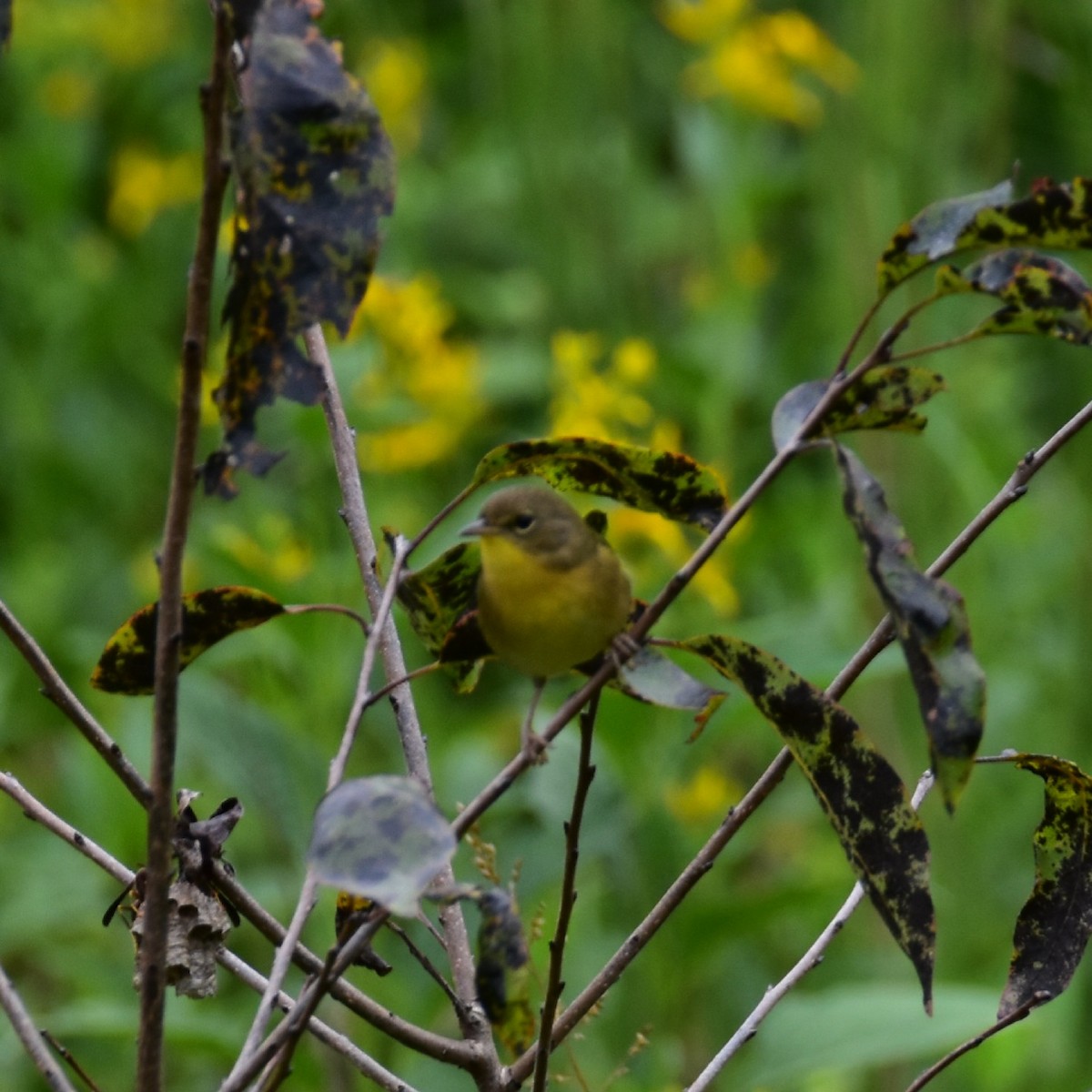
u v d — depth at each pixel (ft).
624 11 44.14
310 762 28.07
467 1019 15.52
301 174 12.53
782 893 27.04
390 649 16.92
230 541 30.66
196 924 14.58
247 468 12.80
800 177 42.91
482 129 54.80
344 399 30.09
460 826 13.14
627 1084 27.30
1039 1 36.86
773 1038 25.98
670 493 15.28
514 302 48.70
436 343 35.37
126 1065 32.48
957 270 12.39
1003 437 41.68
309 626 30.48
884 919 13.64
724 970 33.76
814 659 27.37
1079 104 37.11
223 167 11.46
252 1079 12.97
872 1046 25.29
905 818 13.53
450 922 16.46
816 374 43.52
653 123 51.67
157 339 52.31
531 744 13.51
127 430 51.29
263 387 12.76
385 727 34.65
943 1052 33.42
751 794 15.37
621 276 42.04
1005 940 36.47
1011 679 37.55
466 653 16.72
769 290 48.96
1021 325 12.59
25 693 42.14
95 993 32.53
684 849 28.09
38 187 49.98
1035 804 38.60
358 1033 28.14
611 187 41.96
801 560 45.09
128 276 52.47
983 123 36.88
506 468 15.17
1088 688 36.17
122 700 41.65
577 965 29.32
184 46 55.16
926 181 36.14
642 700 13.88
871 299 37.06
